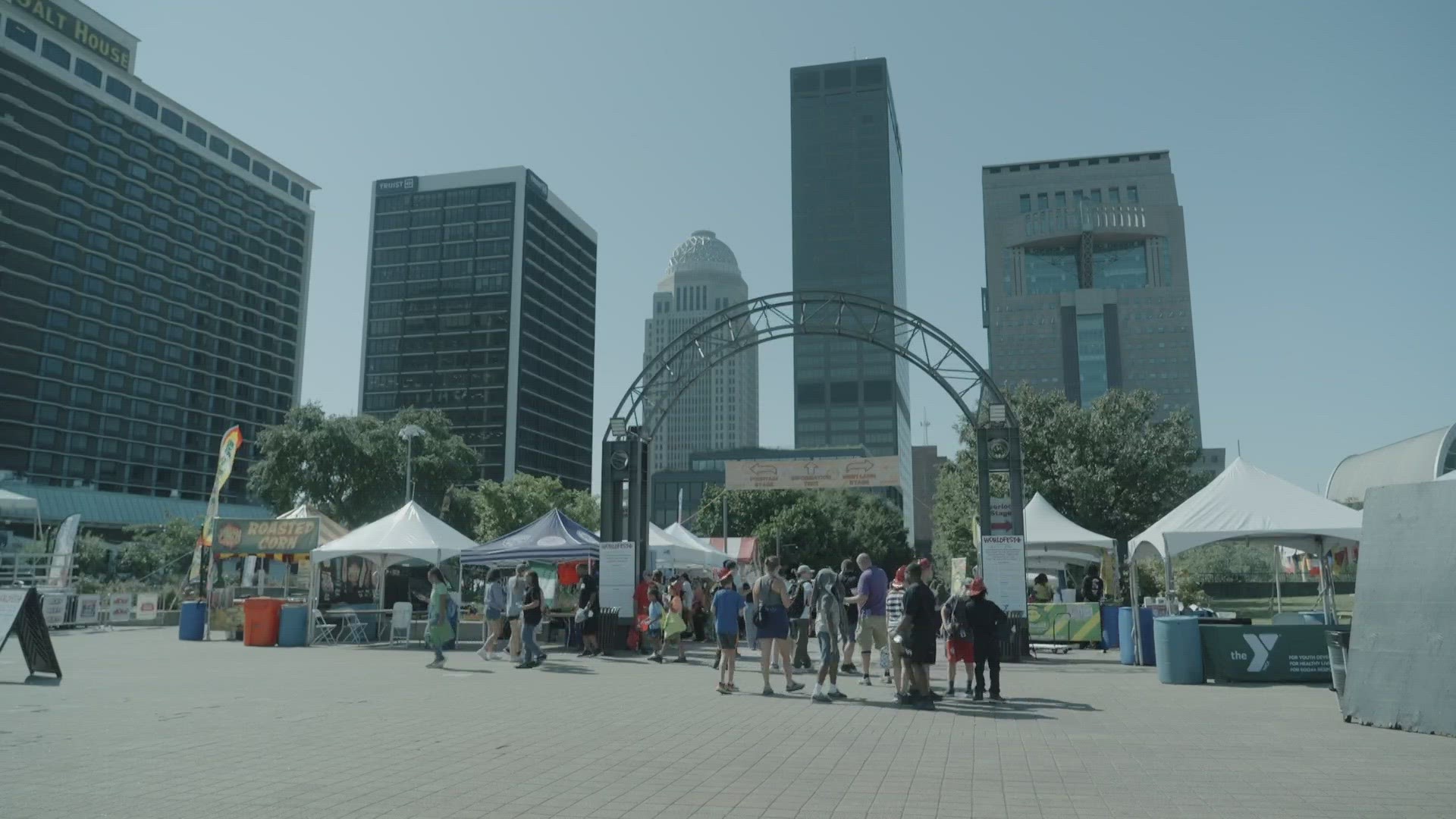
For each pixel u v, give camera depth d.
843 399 179.62
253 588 31.20
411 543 25.28
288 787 7.68
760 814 6.89
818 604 13.88
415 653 22.52
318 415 60.75
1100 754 9.38
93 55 113.62
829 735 10.57
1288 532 18.48
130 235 116.94
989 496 23.16
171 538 68.44
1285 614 21.83
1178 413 47.00
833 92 194.00
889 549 94.38
